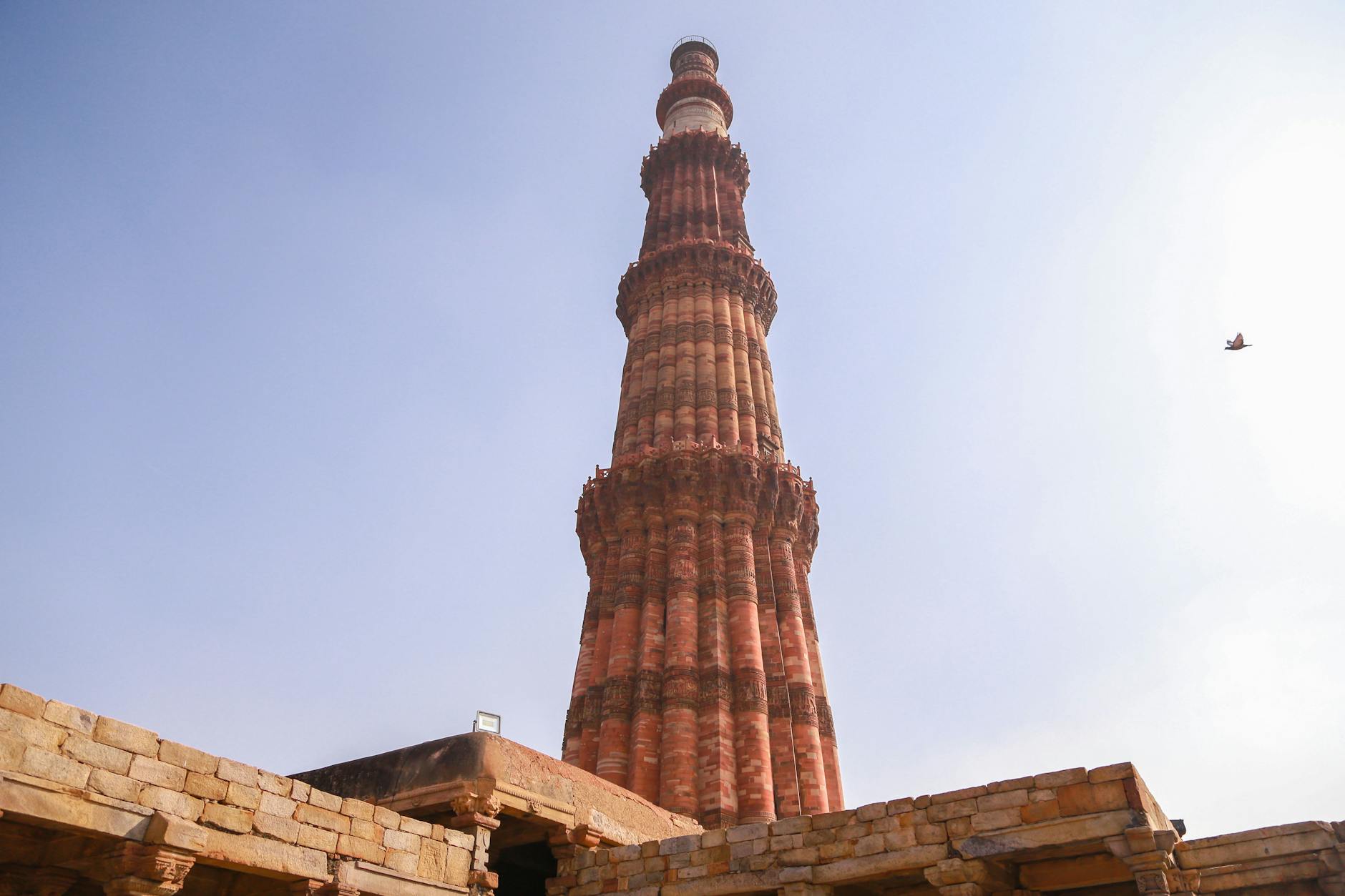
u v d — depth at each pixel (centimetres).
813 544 4372
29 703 1188
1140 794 1430
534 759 1977
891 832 1617
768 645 3638
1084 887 1639
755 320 5109
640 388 4644
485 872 1733
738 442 4300
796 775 3284
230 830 1359
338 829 1522
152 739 1319
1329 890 1560
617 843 2081
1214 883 1653
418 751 1911
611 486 4106
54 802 1170
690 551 3778
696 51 7144
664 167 5969
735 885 1731
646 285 5172
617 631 3625
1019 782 1536
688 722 3250
